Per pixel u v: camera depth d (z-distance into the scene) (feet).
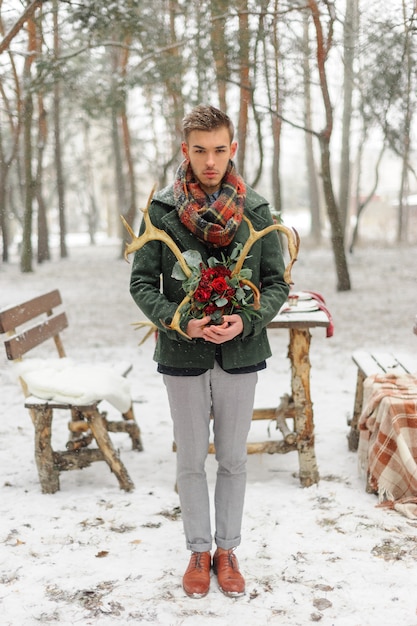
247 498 10.95
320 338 25.76
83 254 91.20
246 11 28.40
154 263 7.79
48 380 11.50
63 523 10.11
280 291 7.75
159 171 88.84
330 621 7.45
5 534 9.75
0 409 16.80
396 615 7.52
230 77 33.63
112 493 11.32
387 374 11.94
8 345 11.69
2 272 62.18
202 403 7.78
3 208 61.62
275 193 45.96
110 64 42.29
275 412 12.26
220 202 7.35
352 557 8.87
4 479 12.07
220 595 8.05
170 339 7.69
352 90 44.98
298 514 10.28
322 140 37.06
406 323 28.63
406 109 32.99
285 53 31.40
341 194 64.64
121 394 11.80
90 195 128.06
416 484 10.34
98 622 7.52
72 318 32.76
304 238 99.55
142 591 8.14
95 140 102.37
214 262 7.43
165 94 48.14
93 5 24.18
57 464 11.39
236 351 7.58
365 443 11.57
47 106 75.31
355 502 10.68
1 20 35.42
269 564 8.75
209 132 7.17
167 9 30.53
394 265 55.67
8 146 85.46
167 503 10.84
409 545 9.16
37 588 8.25
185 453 7.95
